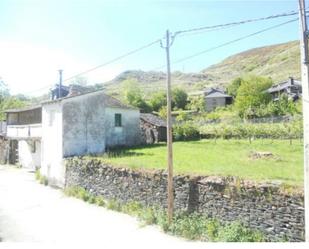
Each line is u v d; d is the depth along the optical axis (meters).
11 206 18.94
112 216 16.38
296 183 12.00
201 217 13.26
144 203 16.19
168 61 14.15
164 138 34.84
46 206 18.83
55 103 26.27
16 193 22.34
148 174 16.05
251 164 18.48
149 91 91.12
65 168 23.33
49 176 26.12
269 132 31.72
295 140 29.11
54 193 22.27
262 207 11.46
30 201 20.05
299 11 9.57
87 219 16.08
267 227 11.29
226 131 34.09
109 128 31.28
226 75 174.25
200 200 13.49
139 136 33.94
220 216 12.73
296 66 139.38
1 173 31.25
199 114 57.72
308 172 9.39
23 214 17.33
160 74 156.50
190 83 143.12
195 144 30.75
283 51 182.00
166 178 15.15
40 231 14.55
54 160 25.83
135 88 77.00
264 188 11.46
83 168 21.05
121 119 32.41
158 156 23.42
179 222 13.45
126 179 17.42
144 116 36.44
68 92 32.34
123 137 32.44
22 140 34.88
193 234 12.66
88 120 26.78
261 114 45.12
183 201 14.09
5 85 72.00
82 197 20.02
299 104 48.53
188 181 13.96
